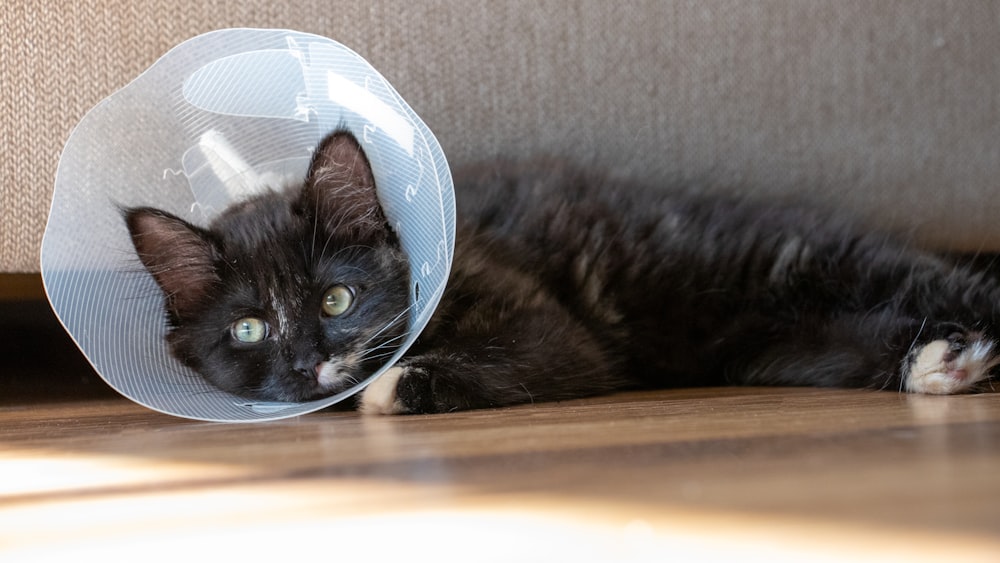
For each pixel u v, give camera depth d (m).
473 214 0.80
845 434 0.57
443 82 0.82
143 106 0.70
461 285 0.74
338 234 0.72
